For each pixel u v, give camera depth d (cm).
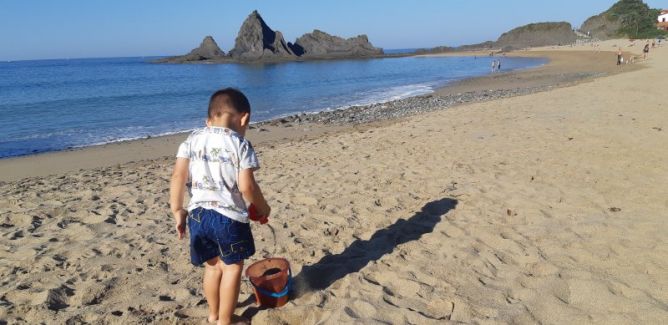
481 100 1942
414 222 454
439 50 13000
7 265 388
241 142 261
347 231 441
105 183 732
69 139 1395
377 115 1648
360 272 347
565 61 5466
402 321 280
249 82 3794
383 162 730
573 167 619
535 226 425
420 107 1809
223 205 259
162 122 1738
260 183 641
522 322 275
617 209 455
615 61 4369
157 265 382
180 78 4597
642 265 338
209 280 283
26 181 834
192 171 265
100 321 295
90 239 451
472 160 696
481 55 9356
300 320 291
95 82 4141
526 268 346
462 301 298
